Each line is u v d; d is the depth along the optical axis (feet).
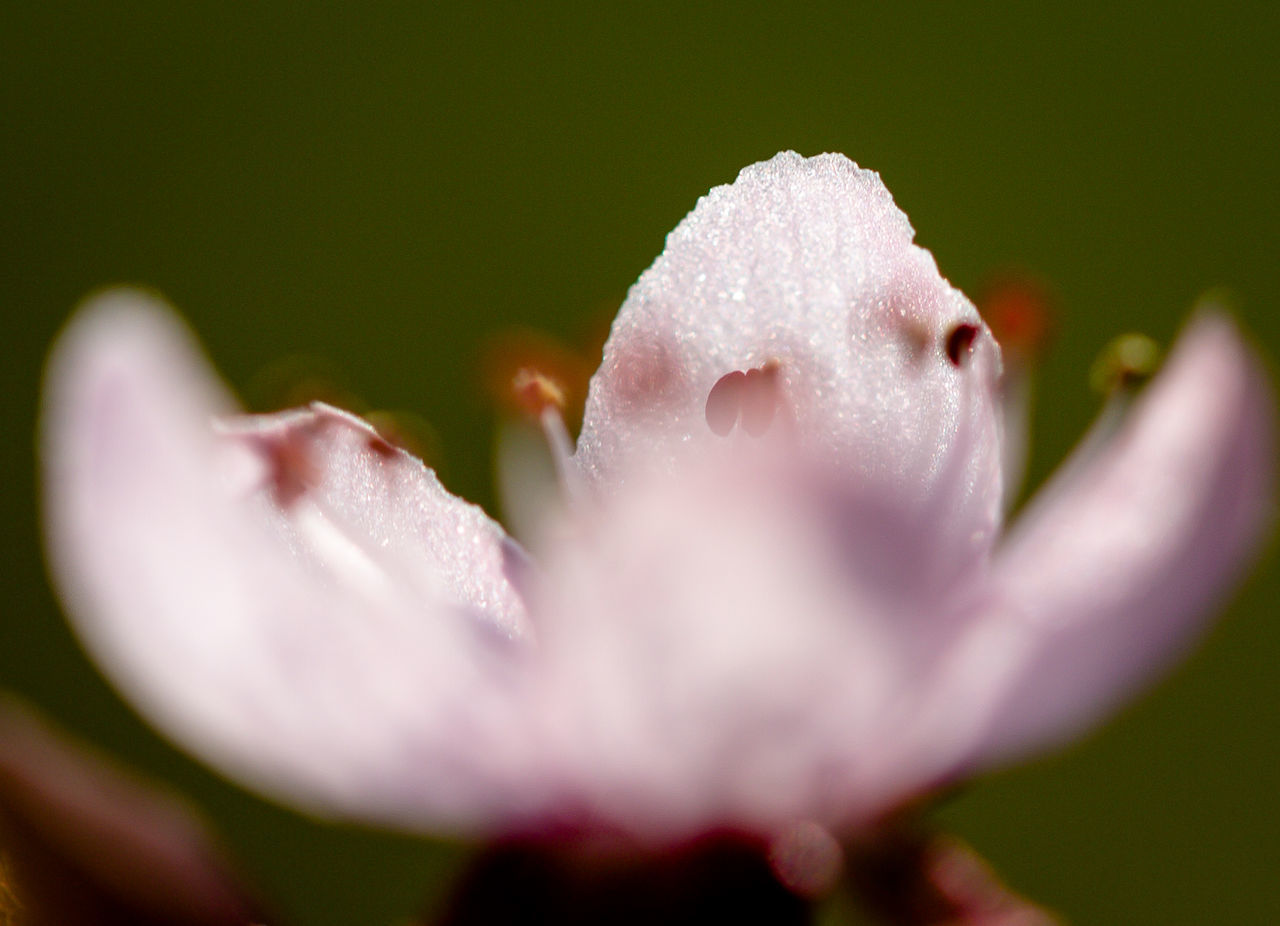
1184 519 0.27
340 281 0.80
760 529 0.27
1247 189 0.78
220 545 0.28
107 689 0.68
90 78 0.80
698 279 0.28
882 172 0.79
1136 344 0.30
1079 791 0.69
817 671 0.27
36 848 0.27
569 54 0.81
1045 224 0.78
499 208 0.80
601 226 0.80
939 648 0.27
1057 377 0.75
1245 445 0.27
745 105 0.80
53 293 0.78
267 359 0.79
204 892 0.27
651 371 0.28
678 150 0.80
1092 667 0.27
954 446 0.28
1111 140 0.79
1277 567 0.70
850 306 0.28
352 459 0.28
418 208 0.80
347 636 0.27
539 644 0.28
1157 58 0.79
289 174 0.80
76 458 0.28
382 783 0.27
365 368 0.79
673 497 0.27
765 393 0.27
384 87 0.81
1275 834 0.69
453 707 0.27
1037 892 0.68
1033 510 0.28
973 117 0.79
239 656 0.27
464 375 0.79
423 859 0.64
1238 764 0.69
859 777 0.27
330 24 0.82
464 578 0.28
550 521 0.30
